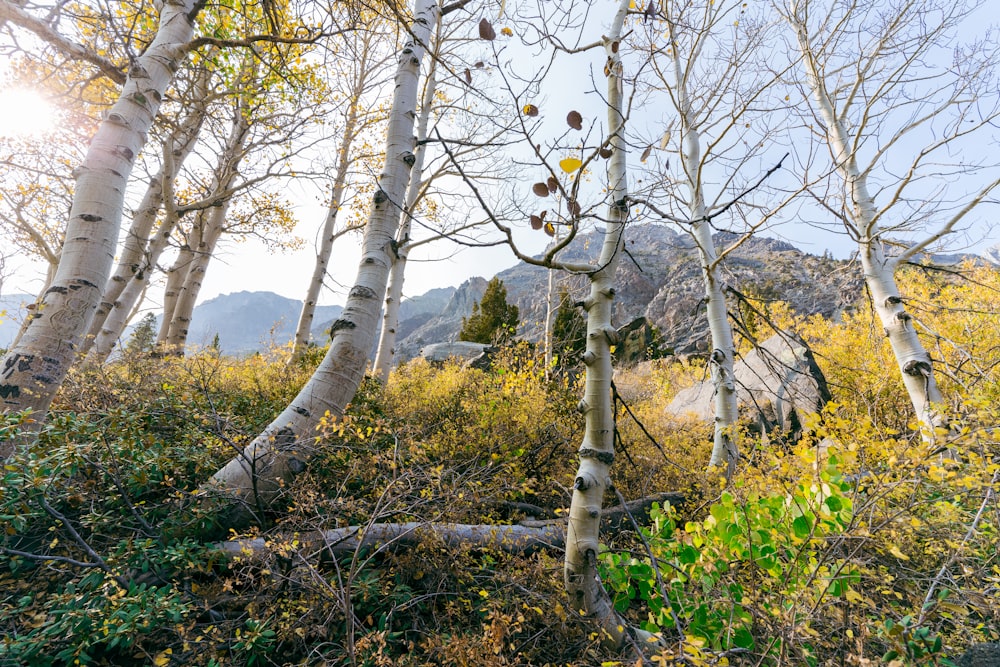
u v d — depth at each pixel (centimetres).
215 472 306
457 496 279
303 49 428
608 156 182
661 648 207
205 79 534
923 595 214
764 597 214
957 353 512
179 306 826
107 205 284
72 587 210
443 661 202
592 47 295
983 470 204
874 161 435
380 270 357
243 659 207
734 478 335
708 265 507
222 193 536
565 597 237
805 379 653
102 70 329
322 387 319
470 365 1281
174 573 230
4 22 271
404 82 388
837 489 227
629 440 492
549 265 238
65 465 221
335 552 264
